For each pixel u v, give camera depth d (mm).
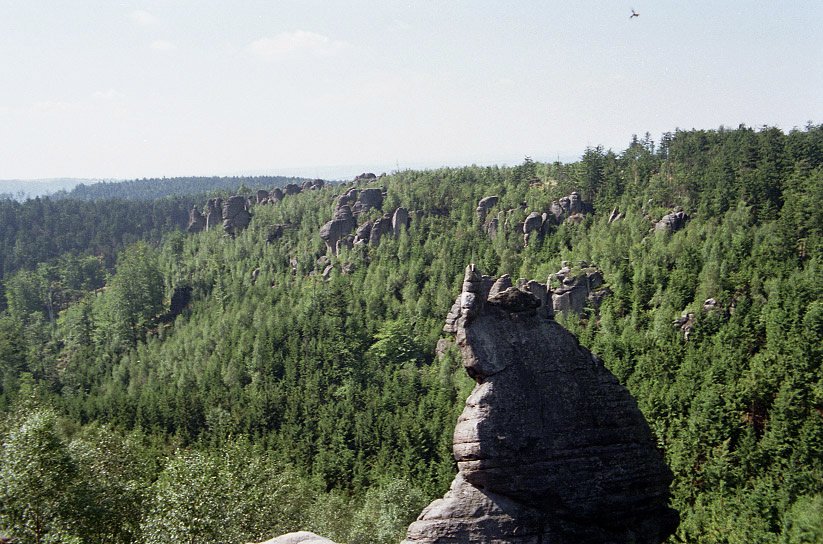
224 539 43906
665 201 178000
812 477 70188
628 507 29312
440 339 140125
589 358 31016
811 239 134875
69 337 195875
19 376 164875
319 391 128125
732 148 194500
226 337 162375
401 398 120375
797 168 164875
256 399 125500
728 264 131875
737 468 77750
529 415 29094
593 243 158750
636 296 132375
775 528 64125
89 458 52031
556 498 28516
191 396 130375
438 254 175750
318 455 105312
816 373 88938
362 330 148125
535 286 138500
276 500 57219
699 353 105188
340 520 68188
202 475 47406
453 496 28859
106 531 47656
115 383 156000
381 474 96812
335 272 183125
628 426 30156
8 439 45312
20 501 40500
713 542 63688
